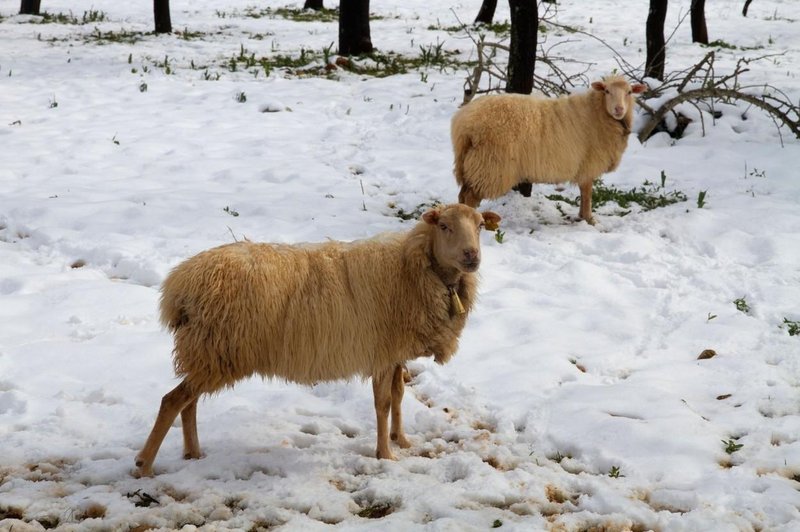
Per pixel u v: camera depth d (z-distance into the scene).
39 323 7.21
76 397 6.05
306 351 5.11
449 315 5.37
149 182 11.11
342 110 15.00
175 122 14.05
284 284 5.06
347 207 10.27
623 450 5.46
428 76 17.59
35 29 23.95
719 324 7.39
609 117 9.53
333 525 4.61
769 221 9.70
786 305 7.74
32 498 4.76
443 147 12.88
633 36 22.84
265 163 12.02
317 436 5.66
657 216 10.03
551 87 13.76
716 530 4.51
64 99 15.38
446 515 4.70
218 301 4.90
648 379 6.46
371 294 5.19
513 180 9.41
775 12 27.53
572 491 5.06
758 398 6.14
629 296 8.16
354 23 19.61
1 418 5.70
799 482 5.09
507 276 8.57
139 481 4.98
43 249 8.91
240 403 6.11
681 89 13.27
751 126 13.40
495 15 29.11
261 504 4.79
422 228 5.31
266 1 33.50
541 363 6.73
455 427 5.84
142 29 24.77
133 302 7.65
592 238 9.50
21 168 11.49
